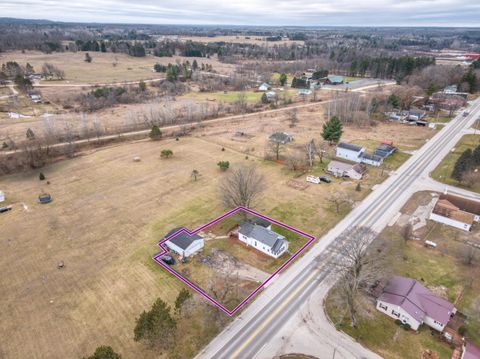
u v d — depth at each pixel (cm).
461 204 5662
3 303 3972
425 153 8506
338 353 3300
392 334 3497
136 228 5428
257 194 6381
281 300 3953
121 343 3416
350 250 4375
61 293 4103
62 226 5519
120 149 9025
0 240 5172
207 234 5234
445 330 3528
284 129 10631
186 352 3322
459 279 4247
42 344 3431
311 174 7344
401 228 5356
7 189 6825
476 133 9806
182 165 7881
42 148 8419
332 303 3903
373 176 7225
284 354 3303
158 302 3291
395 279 4050
